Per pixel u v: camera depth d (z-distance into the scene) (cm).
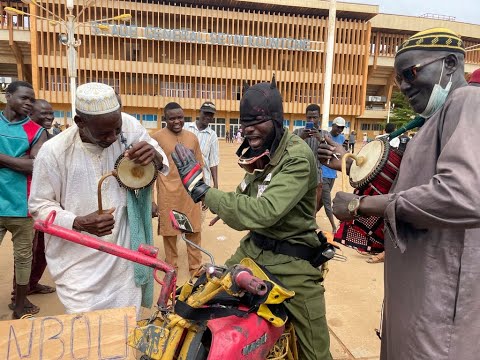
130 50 4350
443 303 167
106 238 246
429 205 148
